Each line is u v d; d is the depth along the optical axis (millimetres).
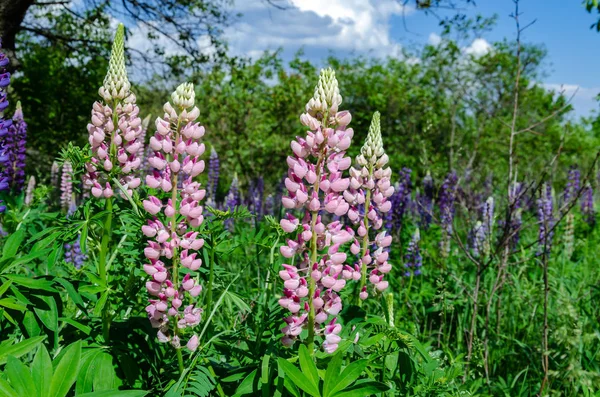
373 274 799
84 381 628
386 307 747
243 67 3693
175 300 608
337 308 627
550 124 5516
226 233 729
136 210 674
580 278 1693
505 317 1361
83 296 711
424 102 4633
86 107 3613
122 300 696
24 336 687
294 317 621
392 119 4867
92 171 707
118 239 873
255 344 704
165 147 606
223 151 4055
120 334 718
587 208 2676
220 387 638
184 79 3674
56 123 3547
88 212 685
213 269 749
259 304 843
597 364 1053
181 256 615
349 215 808
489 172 2928
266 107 4387
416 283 1551
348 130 611
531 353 1150
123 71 719
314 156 609
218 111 4086
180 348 631
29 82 3447
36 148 3424
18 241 708
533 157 4746
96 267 752
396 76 4996
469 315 1335
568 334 955
